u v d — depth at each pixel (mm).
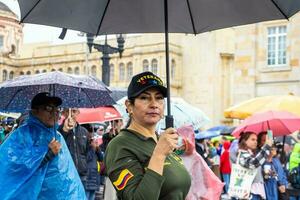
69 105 6207
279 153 11430
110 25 4059
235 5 3926
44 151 5184
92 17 3957
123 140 3268
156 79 3379
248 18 3975
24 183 5027
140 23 4121
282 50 31406
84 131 8664
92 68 67875
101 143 13008
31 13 3721
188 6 4055
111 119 11633
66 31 3959
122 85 65938
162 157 3059
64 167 5320
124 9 3998
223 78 62062
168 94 3398
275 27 31578
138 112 3348
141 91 3307
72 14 3842
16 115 16234
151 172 3020
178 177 3250
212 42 62594
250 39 31969
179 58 64375
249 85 31812
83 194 5465
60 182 5238
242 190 8828
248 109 10789
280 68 31125
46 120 5340
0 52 74250
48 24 3822
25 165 5039
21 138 5172
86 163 8547
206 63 62906
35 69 75000
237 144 10117
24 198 5012
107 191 7391
